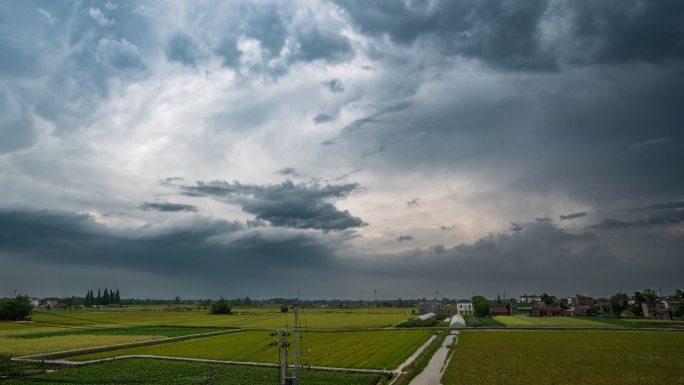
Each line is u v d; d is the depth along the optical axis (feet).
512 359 249.34
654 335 365.20
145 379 203.62
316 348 306.76
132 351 297.94
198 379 201.67
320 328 474.90
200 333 416.26
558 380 194.80
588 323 517.55
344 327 483.10
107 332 428.97
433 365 236.02
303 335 400.88
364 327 478.59
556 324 499.10
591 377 199.93
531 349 287.07
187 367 233.76
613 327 441.68
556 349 285.64
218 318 654.12
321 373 215.10
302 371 219.82
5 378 206.80
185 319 632.38
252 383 191.93
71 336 388.16
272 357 269.23
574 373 208.54
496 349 290.15
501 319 608.19
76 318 650.02
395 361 247.29
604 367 222.28
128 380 201.98
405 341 341.41
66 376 211.41
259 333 422.82
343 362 245.45
